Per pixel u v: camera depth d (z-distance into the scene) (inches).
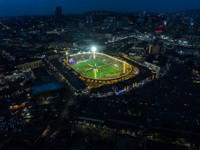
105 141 6668.3
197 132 7529.5
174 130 7691.9
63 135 6353.3
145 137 7411.4
